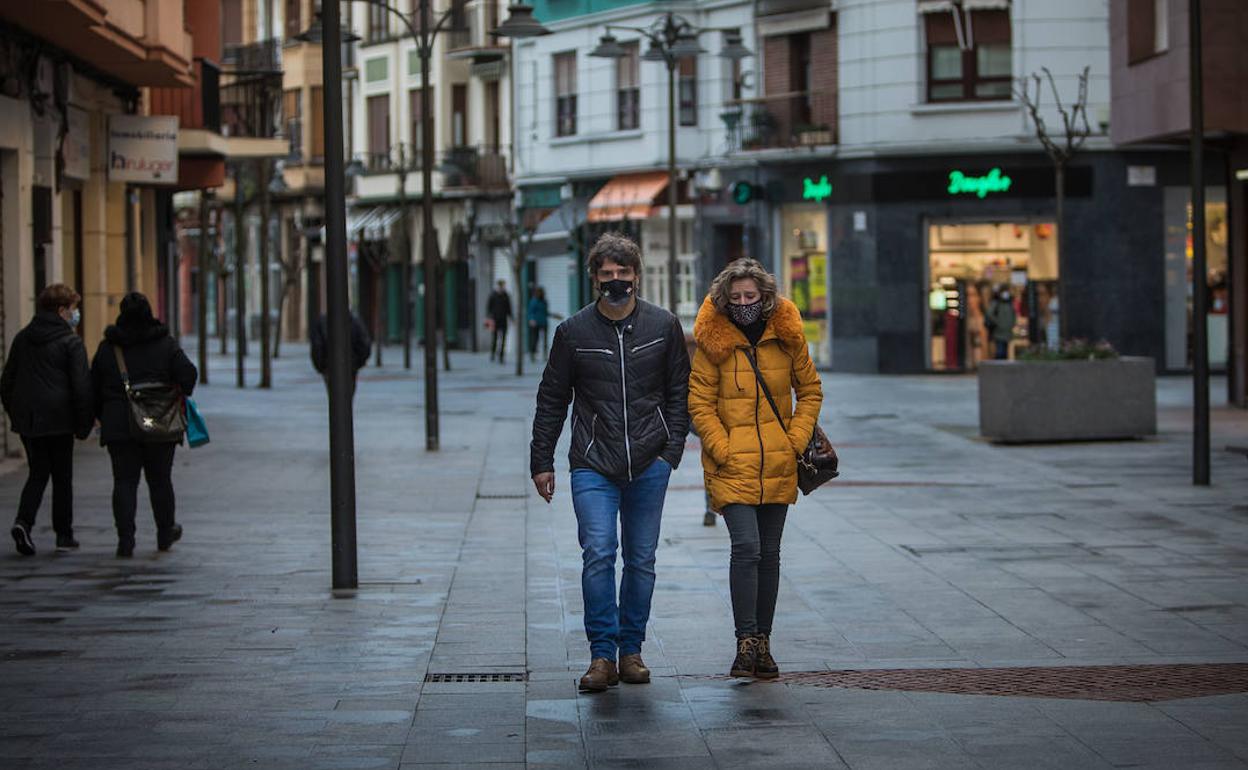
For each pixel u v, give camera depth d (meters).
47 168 23.05
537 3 52.22
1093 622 10.54
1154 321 40.78
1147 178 40.62
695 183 47.25
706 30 46.47
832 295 43.31
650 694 8.54
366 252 57.31
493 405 33.34
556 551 13.90
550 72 52.22
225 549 13.92
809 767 7.09
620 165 49.34
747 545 8.78
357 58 66.88
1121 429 23.72
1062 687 8.62
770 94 44.88
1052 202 40.94
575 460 8.76
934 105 41.38
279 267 72.88
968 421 27.98
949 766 7.07
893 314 42.16
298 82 69.44
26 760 7.23
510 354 58.19
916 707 8.14
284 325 72.75
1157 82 27.67
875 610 11.02
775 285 8.80
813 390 8.90
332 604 11.30
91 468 20.67
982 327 41.97
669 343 8.77
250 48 65.44
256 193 68.50
